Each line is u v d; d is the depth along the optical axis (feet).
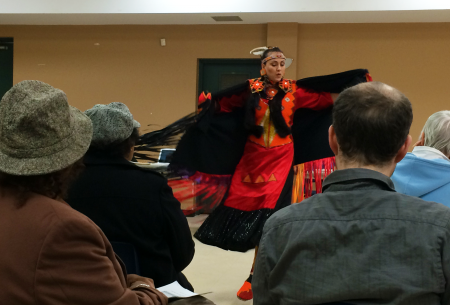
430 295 2.18
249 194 8.54
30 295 2.51
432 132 5.09
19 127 2.64
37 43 19.81
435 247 2.19
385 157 2.55
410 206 2.34
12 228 2.61
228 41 18.97
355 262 2.27
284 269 2.45
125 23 19.12
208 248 12.39
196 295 3.84
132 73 19.48
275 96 8.72
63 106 2.79
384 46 18.20
